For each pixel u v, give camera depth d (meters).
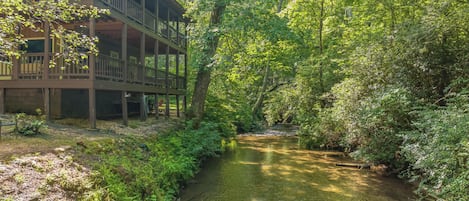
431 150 5.32
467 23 7.33
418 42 7.88
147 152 7.65
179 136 10.45
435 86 7.94
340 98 10.22
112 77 9.70
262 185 8.05
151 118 13.55
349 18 14.98
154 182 6.09
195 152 9.58
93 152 6.10
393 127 8.20
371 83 9.10
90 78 8.66
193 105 14.78
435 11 7.92
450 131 4.96
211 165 10.35
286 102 16.03
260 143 15.76
